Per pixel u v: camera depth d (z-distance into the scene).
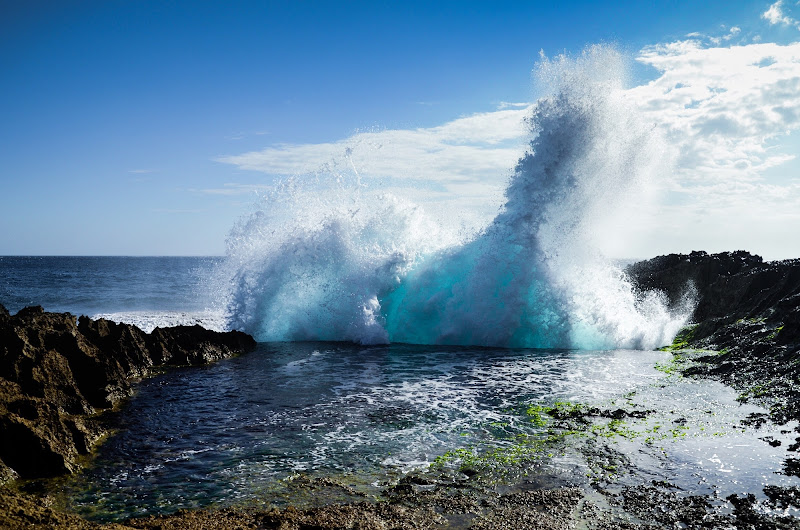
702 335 20.64
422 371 16.17
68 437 9.49
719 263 25.11
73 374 12.84
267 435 10.52
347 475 8.66
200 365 17.00
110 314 31.97
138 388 14.12
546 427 10.91
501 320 21.06
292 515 7.23
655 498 7.77
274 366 16.92
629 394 13.30
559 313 20.89
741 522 7.05
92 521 7.15
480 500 7.79
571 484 8.29
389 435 10.49
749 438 10.04
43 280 63.81
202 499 7.82
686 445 9.77
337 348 20.23
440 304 21.91
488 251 22.00
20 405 9.56
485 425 11.05
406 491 8.07
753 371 14.44
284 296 22.47
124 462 9.21
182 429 10.89
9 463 8.61
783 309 17.86
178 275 77.44
